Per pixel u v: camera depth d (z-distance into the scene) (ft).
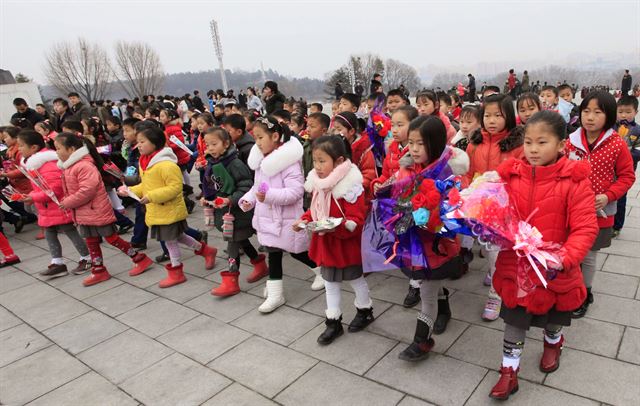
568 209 6.87
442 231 7.66
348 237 9.50
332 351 9.73
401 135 10.08
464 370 8.63
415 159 8.07
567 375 8.18
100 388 9.23
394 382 8.47
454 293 11.89
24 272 16.80
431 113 13.17
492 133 10.18
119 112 49.44
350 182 9.29
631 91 68.54
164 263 16.39
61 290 14.71
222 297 13.00
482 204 6.80
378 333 10.30
